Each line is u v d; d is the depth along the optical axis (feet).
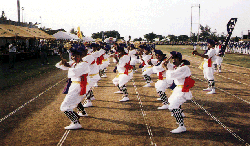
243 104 23.52
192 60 75.87
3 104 23.26
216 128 17.30
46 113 20.56
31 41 90.84
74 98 16.96
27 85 32.91
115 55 24.68
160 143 14.79
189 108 22.22
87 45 31.07
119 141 15.03
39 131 16.63
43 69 50.65
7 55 60.03
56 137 15.64
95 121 18.66
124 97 24.77
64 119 19.10
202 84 34.04
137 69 53.26
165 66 17.40
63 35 93.81
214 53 27.89
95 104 23.52
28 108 21.99
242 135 16.06
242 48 112.47
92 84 22.61
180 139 15.39
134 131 16.66
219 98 25.90
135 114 20.36
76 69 16.53
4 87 31.35
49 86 32.24
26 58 70.90
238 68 52.54
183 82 16.70
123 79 24.30
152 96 26.81
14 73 44.24
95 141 15.03
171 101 16.66
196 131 16.74
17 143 14.74
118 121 18.63
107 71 48.85
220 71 45.88
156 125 17.80
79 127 17.12
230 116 19.93
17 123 18.15
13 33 62.28
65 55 93.35
